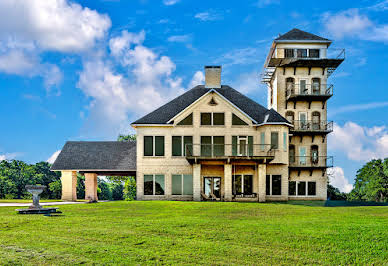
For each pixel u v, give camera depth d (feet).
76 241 40.55
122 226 48.98
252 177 103.86
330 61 119.14
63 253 36.11
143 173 104.94
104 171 113.29
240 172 104.37
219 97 106.11
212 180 104.94
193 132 105.40
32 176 243.40
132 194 164.76
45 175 254.06
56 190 242.37
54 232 44.88
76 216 58.85
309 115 123.75
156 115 107.76
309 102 122.93
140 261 34.22
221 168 104.94
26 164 253.03
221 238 42.55
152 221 53.16
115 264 33.35
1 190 223.10
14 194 228.84
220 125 105.29
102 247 38.27
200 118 105.70
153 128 105.81
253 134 104.94
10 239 41.16
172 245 39.45
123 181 175.94
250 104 112.37
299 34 128.06
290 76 124.06
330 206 84.48
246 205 78.48
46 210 62.85
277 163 101.96
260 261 34.83
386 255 36.68
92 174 111.75
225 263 34.14
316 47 124.57
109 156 110.93
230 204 80.69
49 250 36.99
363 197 221.66
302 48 124.67
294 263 34.42
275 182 104.58
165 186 104.42
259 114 108.68
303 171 118.52
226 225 49.96
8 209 69.00
